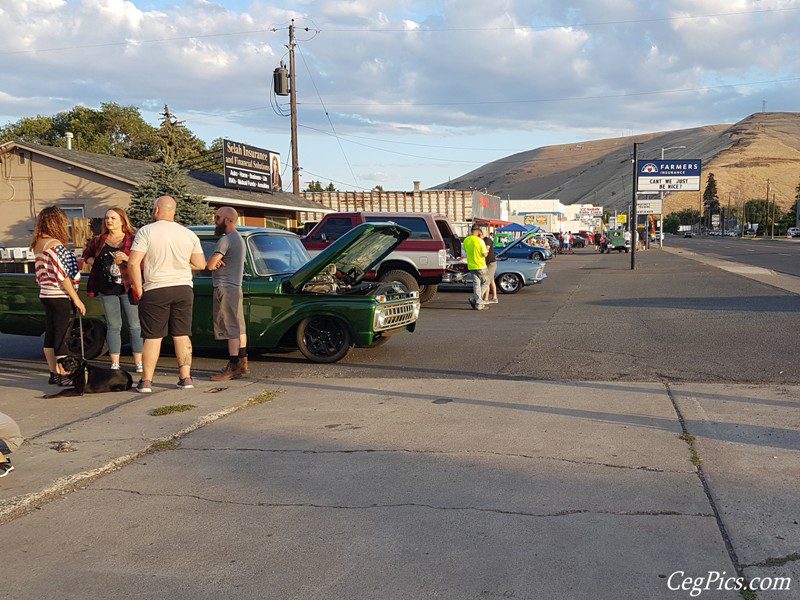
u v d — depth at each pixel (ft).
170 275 24.23
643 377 26.30
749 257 137.59
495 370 28.27
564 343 34.96
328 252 29.99
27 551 12.77
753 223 500.74
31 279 32.37
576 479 15.46
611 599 10.72
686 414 20.61
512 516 13.64
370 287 32.27
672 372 27.17
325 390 24.79
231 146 87.76
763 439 18.08
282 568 11.91
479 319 46.73
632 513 13.65
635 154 102.83
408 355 32.37
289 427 19.98
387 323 31.35
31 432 19.80
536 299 60.54
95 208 71.77
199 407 22.16
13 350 36.63
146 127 158.92
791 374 26.27
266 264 31.89
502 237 138.21
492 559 12.00
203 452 17.90
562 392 23.77
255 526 13.55
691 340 34.78
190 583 11.51
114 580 11.68
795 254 150.41
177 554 12.51
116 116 155.12
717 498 14.28
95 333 32.24
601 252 195.11
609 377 26.40
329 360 30.60
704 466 16.11
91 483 15.97
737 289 63.36
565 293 65.72
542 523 13.30
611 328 39.96
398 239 34.17
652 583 11.14
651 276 86.07
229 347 26.94
